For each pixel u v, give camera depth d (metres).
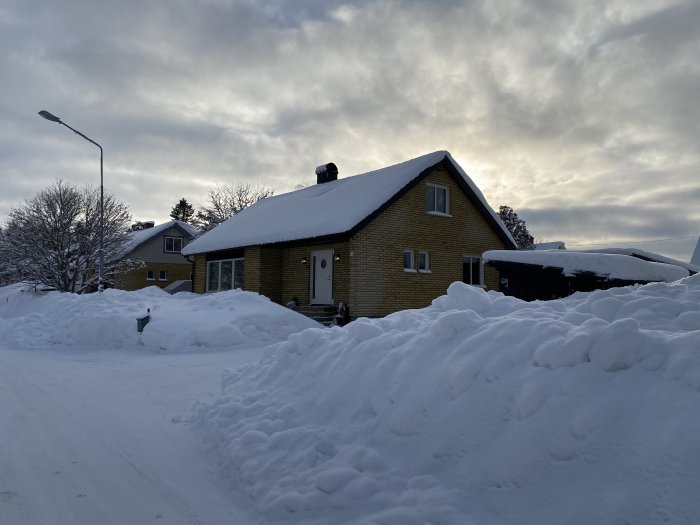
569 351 3.40
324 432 4.36
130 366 9.89
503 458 3.19
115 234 28.61
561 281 10.22
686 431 2.65
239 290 14.80
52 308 16.19
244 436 4.67
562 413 3.15
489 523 2.89
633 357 3.22
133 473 4.41
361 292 16.17
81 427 5.78
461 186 19.36
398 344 4.86
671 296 5.07
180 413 6.39
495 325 4.12
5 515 3.60
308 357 5.95
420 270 17.86
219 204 51.44
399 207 17.34
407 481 3.47
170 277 40.59
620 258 9.54
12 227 26.89
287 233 17.38
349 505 3.40
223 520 3.55
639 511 2.51
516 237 56.91
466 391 3.73
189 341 11.87
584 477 2.82
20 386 8.03
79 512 3.65
